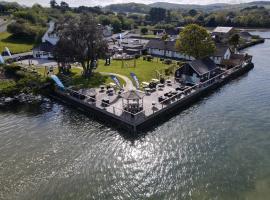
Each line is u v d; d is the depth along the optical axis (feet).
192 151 141.28
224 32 483.10
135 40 452.76
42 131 165.07
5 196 112.37
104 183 119.85
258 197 108.88
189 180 119.96
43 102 212.02
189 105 202.08
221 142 148.97
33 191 115.24
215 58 302.25
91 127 169.89
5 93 215.72
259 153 138.10
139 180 121.19
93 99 191.01
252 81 257.75
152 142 151.12
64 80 239.50
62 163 133.59
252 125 167.53
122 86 223.71
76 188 116.88
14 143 151.23
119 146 147.74
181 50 283.79
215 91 232.32
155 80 232.32
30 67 276.62
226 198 108.99
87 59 240.94
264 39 507.30
